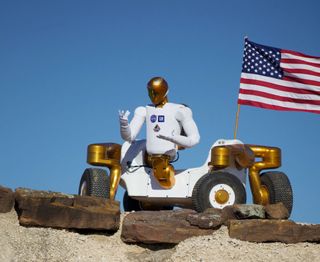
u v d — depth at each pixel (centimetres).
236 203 1105
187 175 1148
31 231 1005
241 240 1036
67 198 1039
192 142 1142
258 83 1361
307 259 1009
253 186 1161
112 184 1134
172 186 1144
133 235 1043
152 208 1252
